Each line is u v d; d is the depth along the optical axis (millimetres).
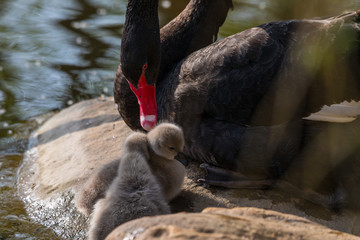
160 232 4656
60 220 7578
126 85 8977
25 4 15773
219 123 7680
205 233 4637
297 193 7527
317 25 7406
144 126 8242
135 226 4945
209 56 7848
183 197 7617
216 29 10125
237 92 7512
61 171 8672
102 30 14430
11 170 9289
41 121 11070
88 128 10055
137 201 6445
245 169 7617
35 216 7773
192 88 7816
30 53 13359
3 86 12141
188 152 8180
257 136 7434
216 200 7500
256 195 7598
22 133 10648
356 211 7176
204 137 7773
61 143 9750
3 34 14109
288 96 7258
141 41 8398
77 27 14586
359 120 7055
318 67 7137
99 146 9195
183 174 7504
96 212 6664
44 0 16141
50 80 12453
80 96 11977
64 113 11016
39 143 10133
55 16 15125
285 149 7344
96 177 7367
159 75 9289
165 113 8352
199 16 9734
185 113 7930
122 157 6918
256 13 13734
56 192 8086
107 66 12977
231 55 7621
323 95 7113
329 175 7191
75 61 13109
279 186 7664
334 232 5098
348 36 7078
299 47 7297
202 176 8133
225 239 4535
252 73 7445
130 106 9070
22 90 12062
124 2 16047
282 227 4957
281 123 7340
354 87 7008
